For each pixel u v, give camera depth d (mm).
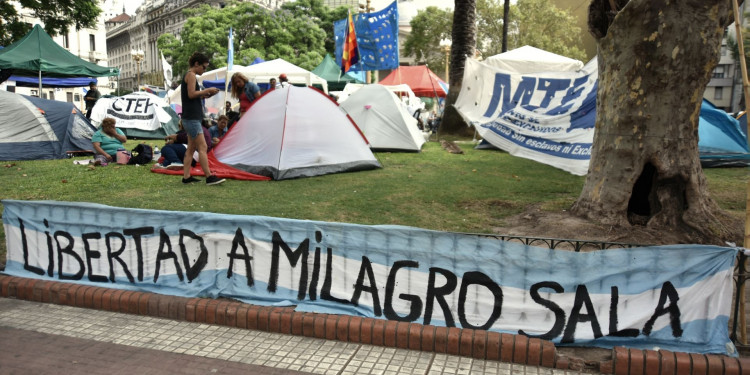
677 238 5391
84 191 7371
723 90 45375
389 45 16219
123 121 16203
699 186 5617
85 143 12102
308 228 3885
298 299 3959
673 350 3408
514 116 12430
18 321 3895
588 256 3479
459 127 17203
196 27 54812
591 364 3295
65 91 49531
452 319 3662
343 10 68125
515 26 40562
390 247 3730
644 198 5883
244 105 10672
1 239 5367
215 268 4125
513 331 3574
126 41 146875
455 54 17203
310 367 3271
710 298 3363
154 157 10938
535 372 3250
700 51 5379
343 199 7055
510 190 7941
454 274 3646
